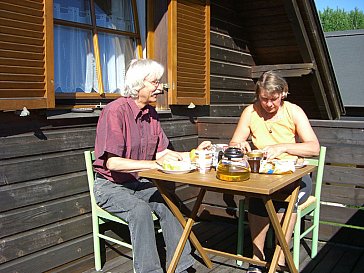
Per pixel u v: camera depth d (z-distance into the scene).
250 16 5.27
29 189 2.71
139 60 2.91
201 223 4.24
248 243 3.70
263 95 2.87
